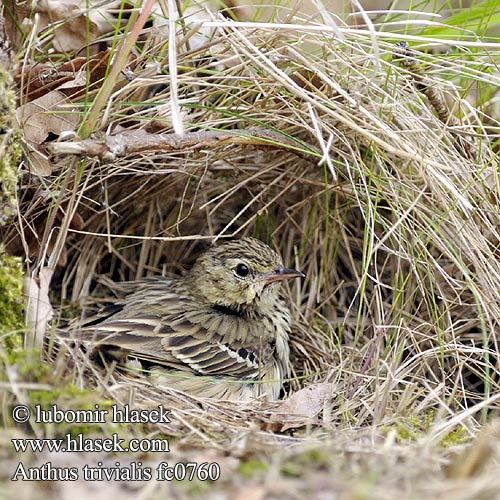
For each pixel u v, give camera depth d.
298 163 12.34
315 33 10.72
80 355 9.14
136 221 12.91
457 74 11.57
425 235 11.27
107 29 11.39
